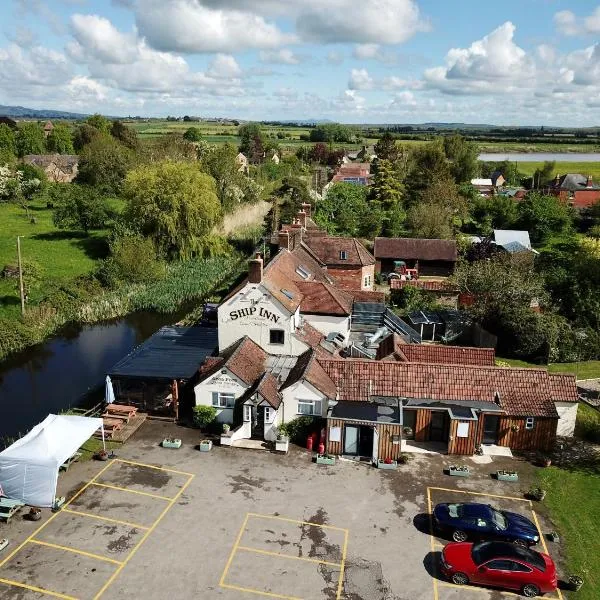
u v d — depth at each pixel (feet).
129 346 184.65
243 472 107.65
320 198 388.98
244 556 85.66
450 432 114.01
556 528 94.17
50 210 392.68
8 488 95.91
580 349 168.14
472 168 516.73
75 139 627.87
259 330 137.80
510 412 116.67
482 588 81.25
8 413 138.51
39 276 211.82
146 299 220.43
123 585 79.66
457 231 339.36
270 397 117.19
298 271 174.19
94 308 209.46
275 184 485.97
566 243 326.03
